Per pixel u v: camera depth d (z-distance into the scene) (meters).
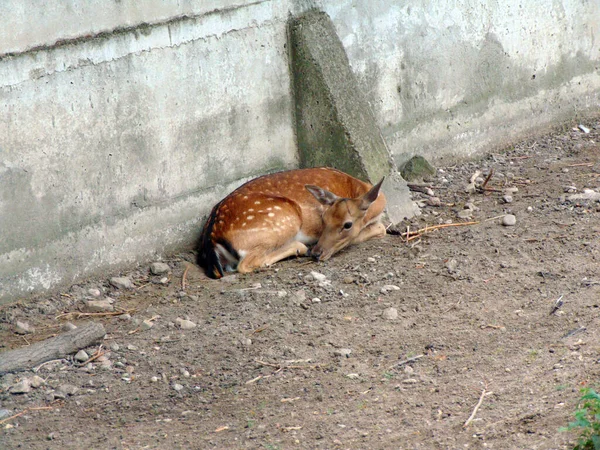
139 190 9.52
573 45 11.01
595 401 8.18
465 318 8.92
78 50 9.25
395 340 8.81
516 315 8.90
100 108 9.35
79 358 8.80
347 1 10.08
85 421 8.46
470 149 10.66
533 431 8.18
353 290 9.23
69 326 9.03
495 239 9.56
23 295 9.23
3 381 8.67
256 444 8.27
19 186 9.16
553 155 10.64
